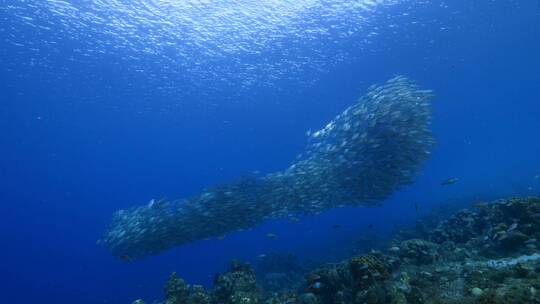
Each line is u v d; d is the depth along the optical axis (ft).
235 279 39.01
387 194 55.42
